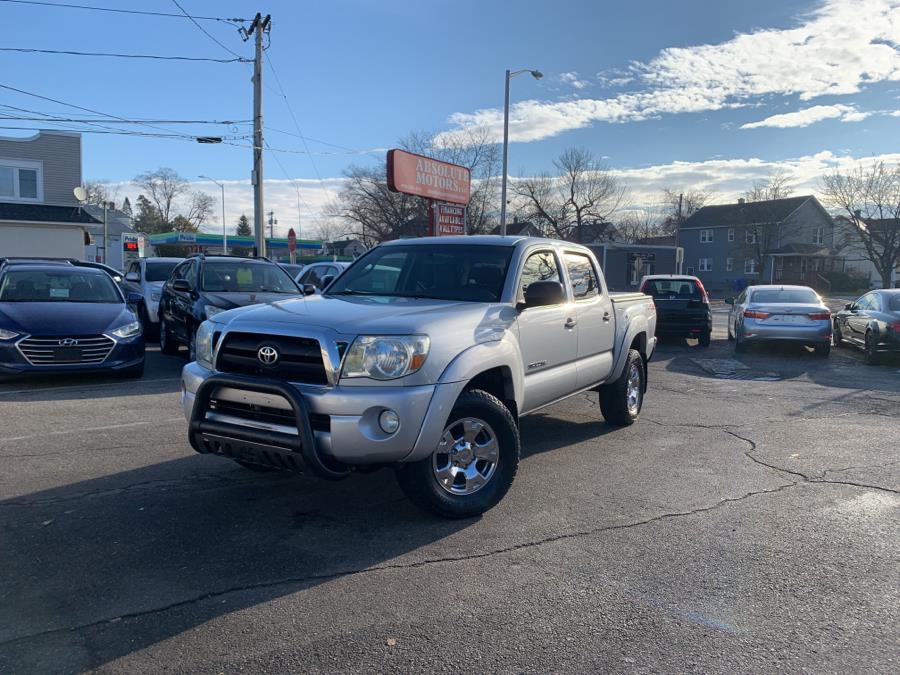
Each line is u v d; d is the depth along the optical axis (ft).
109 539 13.60
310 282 54.29
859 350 49.60
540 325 17.60
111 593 11.40
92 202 320.50
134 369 31.17
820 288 202.69
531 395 17.43
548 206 201.16
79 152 102.78
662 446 21.76
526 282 17.92
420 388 13.39
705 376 38.22
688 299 51.98
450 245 18.86
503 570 12.60
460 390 14.06
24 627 10.31
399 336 13.39
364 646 10.02
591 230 212.64
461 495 14.88
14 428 22.29
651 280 53.88
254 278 37.04
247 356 14.11
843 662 9.84
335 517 15.05
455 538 14.02
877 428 24.67
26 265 34.24
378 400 12.96
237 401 13.85
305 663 9.57
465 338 14.57
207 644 9.98
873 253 186.80
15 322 28.73
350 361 13.12
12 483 16.83
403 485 14.34
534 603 11.40
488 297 17.03
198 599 11.27
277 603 11.19
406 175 57.93
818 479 18.39
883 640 10.44
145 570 12.27
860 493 17.28
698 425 24.93
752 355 47.91
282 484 17.17
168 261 51.31
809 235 208.74
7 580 11.79
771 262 204.85
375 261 19.51
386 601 11.35
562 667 9.61
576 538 14.14
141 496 16.10
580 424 24.86
